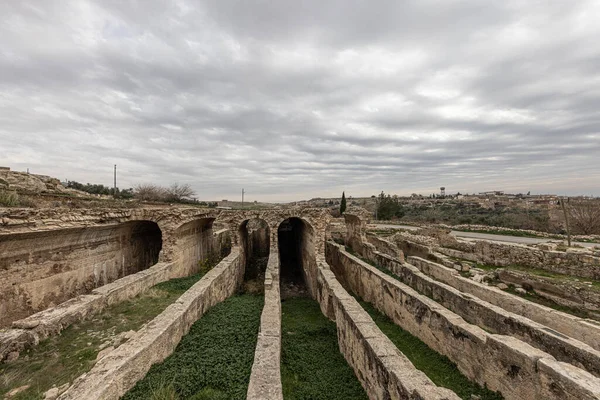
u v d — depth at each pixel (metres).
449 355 8.70
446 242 23.09
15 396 5.90
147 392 6.12
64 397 5.11
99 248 14.03
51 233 10.90
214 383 6.66
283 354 9.48
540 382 6.00
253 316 11.16
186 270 17.66
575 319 9.29
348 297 10.79
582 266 14.05
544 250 16.39
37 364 6.96
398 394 5.61
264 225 34.38
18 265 10.02
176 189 47.91
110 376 5.64
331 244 23.48
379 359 6.50
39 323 8.02
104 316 9.73
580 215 32.09
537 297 13.07
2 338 7.14
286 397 7.21
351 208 26.14
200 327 9.89
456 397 5.00
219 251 26.19
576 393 5.29
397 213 55.41
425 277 13.73
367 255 22.06
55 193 19.75
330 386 7.69
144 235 18.28
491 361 7.20
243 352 8.20
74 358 7.28
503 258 18.02
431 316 9.59
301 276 23.83
